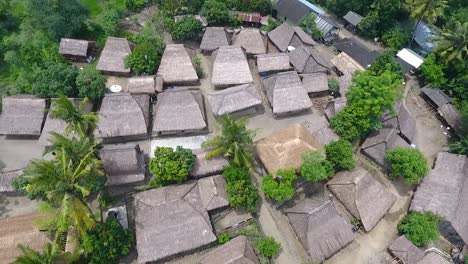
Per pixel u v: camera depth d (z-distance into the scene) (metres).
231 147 45.41
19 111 52.06
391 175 50.66
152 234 41.78
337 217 43.69
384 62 59.72
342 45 67.19
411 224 43.75
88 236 39.94
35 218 42.94
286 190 44.97
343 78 61.25
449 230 44.50
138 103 53.16
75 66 63.44
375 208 45.69
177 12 72.50
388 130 52.28
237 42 65.12
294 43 65.12
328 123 56.19
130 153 46.56
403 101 60.72
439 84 60.91
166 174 45.16
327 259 43.47
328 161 48.44
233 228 45.03
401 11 71.50
